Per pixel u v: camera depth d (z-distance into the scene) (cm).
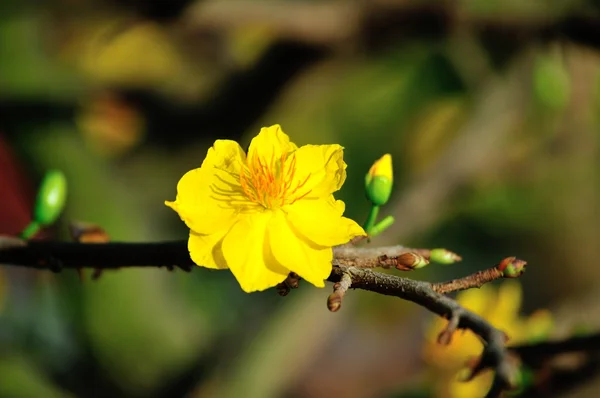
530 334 59
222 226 46
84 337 93
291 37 91
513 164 95
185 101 101
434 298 45
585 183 99
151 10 94
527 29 83
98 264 49
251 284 45
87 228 51
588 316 63
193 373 91
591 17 79
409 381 64
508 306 60
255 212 46
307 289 87
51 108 98
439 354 60
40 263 49
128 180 102
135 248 48
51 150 95
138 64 100
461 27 88
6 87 96
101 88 100
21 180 96
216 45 97
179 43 99
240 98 98
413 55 101
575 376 53
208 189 47
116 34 99
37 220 51
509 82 90
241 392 83
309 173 47
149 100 101
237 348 87
